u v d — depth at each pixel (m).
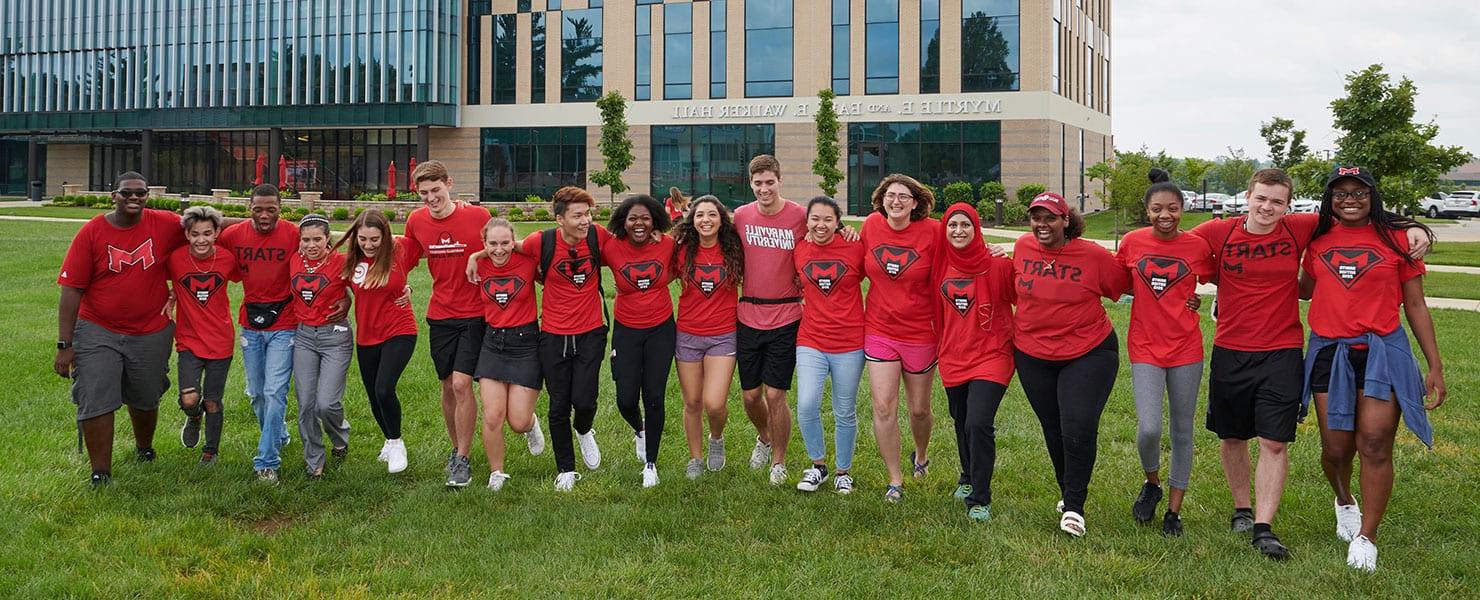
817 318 6.16
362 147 49.88
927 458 6.93
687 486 6.34
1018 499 6.14
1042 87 38.19
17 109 55.19
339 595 4.63
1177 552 5.19
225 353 6.59
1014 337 5.73
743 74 41.78
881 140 40.12
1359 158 18.83
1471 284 18.28
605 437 7.55
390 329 6.60
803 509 5.88
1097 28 47.50
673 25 42.69
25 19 54.75
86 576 4.78
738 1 41.62
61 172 56.81
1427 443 4.91
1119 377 9.46
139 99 52.00
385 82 46.59
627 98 43.41
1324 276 5.11
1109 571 4.93
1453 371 9.75
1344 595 4.64
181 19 50.97
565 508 5.91
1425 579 4.82
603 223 35.09
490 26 45.78
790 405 8.59
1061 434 5.64
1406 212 19.53
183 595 4.62
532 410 6.41
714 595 4.69
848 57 40.34
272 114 49.06
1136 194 29.25
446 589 4.71
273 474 6.34
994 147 38.91
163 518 5.62
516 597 4.65
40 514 5.55
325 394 6.43
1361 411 5.01
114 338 6.25
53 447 6.89
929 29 39.38
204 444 6.99
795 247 6.25
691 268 6.33
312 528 5.58
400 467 6.59
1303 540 5.39
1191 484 6.36
